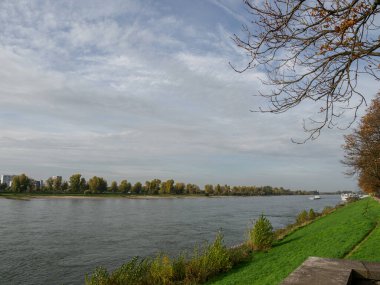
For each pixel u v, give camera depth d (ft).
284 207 366.02
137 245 124.98
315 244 75.25
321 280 17.57
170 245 124.57
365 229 78.84
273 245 90.17
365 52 18.95
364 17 17.79
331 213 168.66
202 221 208.23
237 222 201.87
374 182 128.26
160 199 621.31
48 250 115.75
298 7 18.17
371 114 89.61
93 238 140.26
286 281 17.48
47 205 353.51
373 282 19.15
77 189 624.59
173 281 60.03
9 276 86.33
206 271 62.49
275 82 20.71
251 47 19.51
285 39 19.31
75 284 80.23
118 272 55.98
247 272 61.67
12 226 174.19
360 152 91.76
